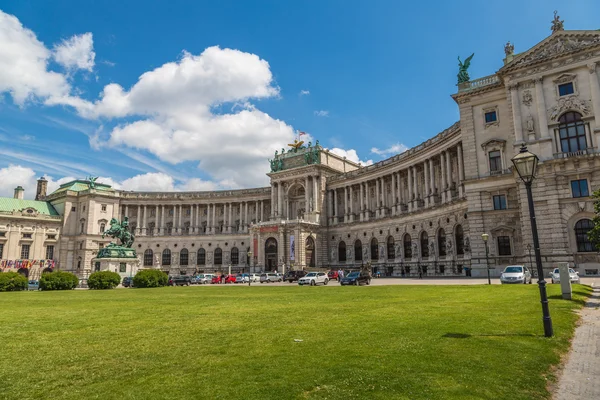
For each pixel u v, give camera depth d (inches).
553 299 1082.7
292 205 5032.0
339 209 4744.1
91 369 497.7
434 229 3405.5
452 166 3304.6
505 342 592.4
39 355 567.2
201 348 589.0
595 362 534.0
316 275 2659.9
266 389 416.2
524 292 1270.9
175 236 5487.2
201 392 410.9
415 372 461.1
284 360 514.3
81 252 5068.9
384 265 3983.8
